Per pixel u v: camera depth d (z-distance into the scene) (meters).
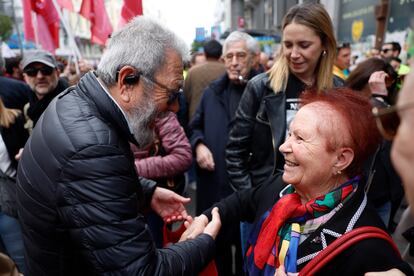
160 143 2.07
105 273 0.95
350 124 0.96
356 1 8.91
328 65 1.72
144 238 0.97
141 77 1.00
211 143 2.42
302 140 1.01
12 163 2.17
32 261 1.07
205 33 1.59
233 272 2.46
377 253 0.89
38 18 3.83
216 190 2.43
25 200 1.02
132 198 0.99
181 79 1.08
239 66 2.35
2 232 2.26
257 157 1.87
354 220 0.96
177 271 1.01
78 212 0.93
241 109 1.90
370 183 1.81
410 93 0.45
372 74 2.12
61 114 0.99
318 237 0.98
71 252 1.05
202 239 1.14
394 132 0.55
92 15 3.53
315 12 1.61
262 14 26.27
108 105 0.98
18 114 2.21
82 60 4.12
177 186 2.14
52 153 0.95
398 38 5.92
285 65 1.76
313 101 1.06
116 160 0.96
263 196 1.31
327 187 1.03
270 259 1.05
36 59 2.35
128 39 1.00
